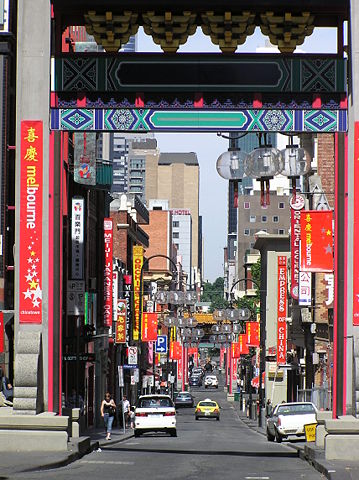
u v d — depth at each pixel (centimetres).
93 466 2842
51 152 3156
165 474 2628
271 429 5284
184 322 9694
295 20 3123
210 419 10900
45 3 3145
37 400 3084
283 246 11469
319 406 6109
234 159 3119
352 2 3075
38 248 3128
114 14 3139
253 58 3155
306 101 3148
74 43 6119
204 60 3155
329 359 6931
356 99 3081
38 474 2519
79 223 5766
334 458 2906
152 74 3155
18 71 3145
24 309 3134
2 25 3388
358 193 3084
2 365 4441
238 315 8906
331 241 3988
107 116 3155
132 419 7425
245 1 3078
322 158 8075
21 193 3138
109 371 8875
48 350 3134
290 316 10081
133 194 12681
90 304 6819
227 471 2755
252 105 3144
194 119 3145
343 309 3122
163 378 13800
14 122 4609
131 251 11394
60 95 3169
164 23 3131
